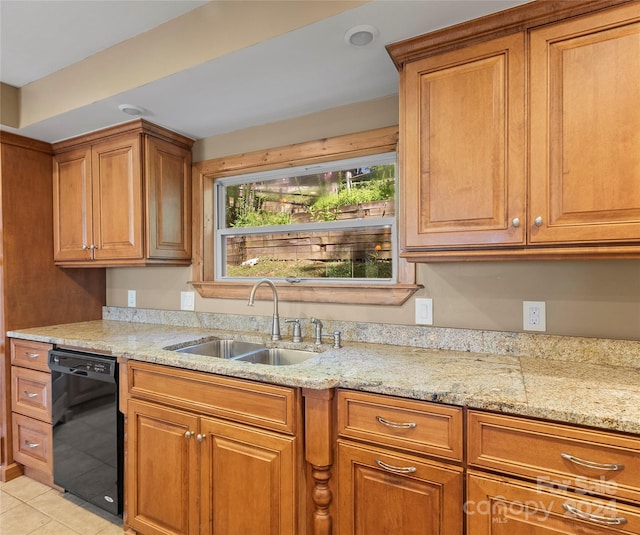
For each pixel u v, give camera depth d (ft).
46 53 6.29
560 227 4.03
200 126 7.47
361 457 4.12
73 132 7.67
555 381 4.06
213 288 7.80
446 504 3.72
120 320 9.07
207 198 8.18
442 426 3.74
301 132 6.98
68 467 6.72
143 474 5.67
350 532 4.20
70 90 6.66
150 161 7.30
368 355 5.33
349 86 5.89
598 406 3.32
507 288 5.35
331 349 5.75
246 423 4.75
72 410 6.65
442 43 4.54
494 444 3.53
